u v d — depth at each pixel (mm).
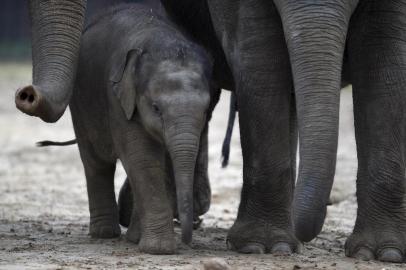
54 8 11305
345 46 12016
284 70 11859
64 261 11328
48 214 16438
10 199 18297
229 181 21359
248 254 12070
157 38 11883
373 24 11594
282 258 11758
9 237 13367
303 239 10375
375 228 11930
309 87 10539
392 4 11539
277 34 11758
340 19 10680
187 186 11188
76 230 14352
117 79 11914
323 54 10562
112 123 12234
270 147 11969
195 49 11836
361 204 12023
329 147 10398
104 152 12984
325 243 13477
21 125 34188
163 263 11203
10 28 64812
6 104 41156
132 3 13438
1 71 53500
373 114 11742
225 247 12742
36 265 11062
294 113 13852
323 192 10336
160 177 11945
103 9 13516
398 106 11680
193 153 11289
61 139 30141
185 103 11359
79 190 19922
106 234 13297
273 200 12133
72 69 11312
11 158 25234
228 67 13578
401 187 11852
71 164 24297
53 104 10828
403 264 11656
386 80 11656
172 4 13914
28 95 10625
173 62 11594
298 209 10328
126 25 12570
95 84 12672
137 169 11906
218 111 40000
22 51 62469
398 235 11859
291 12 10758
